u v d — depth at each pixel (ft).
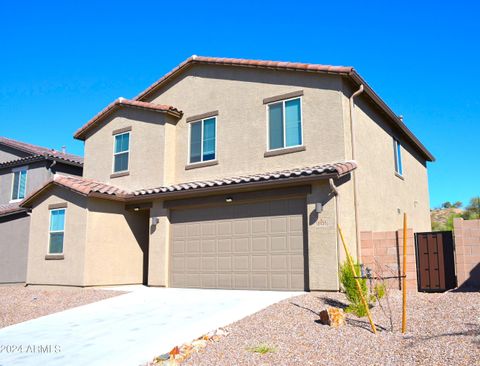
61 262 56.70
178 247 54.29
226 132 56.24
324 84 49.55
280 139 51.78
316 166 47.52
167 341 28.81
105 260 56.24
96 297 47.75
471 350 23.20
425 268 43.65
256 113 54.08
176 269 53.93
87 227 54.80
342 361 23.34
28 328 35.14
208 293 46.93
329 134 48.19
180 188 52.19
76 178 60.85
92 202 55.72
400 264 43.91
